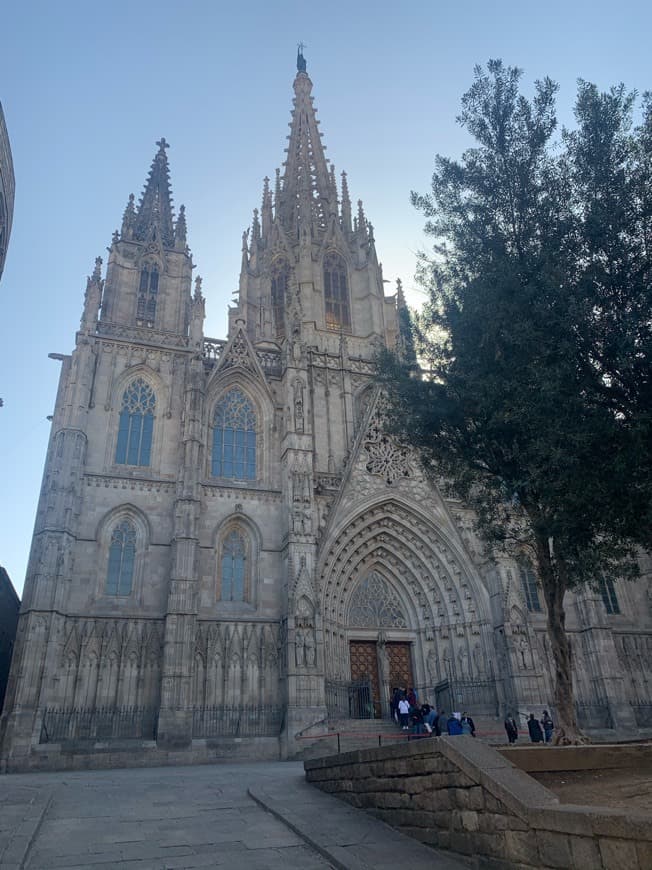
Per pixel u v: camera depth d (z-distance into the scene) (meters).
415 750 14.45
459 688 47.09
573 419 20.19
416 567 51.94
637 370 19.95
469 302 23.61
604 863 9.23
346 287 69.56
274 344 59.06
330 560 48.34
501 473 24.91
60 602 40.25
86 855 13.09
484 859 11.77
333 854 12.94
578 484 20.12
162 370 52.66
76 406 46.81
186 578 42.75
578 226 21.47
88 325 51.06
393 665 49.41
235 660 43.28
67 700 39.19
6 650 57.25
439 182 25.64
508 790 11.32
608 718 48.66
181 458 46.88
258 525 48.38
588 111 22.08
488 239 24.00
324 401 56.53
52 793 19.75
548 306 20.91
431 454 27.06
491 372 23.16
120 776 27.36
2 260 28.14
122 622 42.34
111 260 57.22
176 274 58.94
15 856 12.21
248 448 52.38
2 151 24.75
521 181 23.48
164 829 15.35
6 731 35.62
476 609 49.22
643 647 54.41
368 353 63.97
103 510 45.44
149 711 40.25
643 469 19.14
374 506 51.03
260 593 46.06
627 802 12.30
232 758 37.81
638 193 20.45
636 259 20.23
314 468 52.75
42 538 41.56
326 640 46.12
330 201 75.44
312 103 85.75
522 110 24.61
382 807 15.71
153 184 65.81
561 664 22.73
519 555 27.28
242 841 14.35
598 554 23.27
